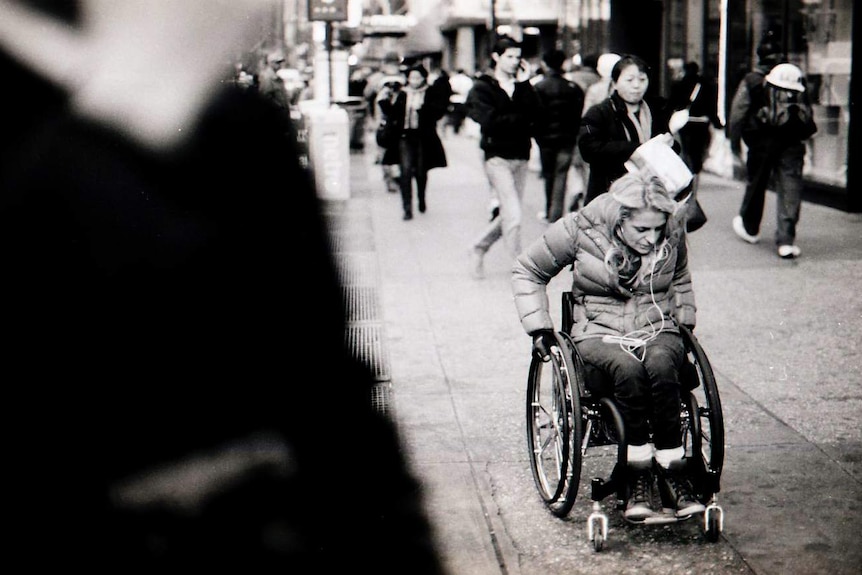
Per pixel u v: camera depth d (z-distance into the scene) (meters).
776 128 10.05
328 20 14.34
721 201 13.85
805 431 5.66
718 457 4.20
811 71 13.62
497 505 4.76
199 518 3.29
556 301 8.80
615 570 4.12
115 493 3.09
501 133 9.33
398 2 41.69
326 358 4.24
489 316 8.23
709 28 17.44
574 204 12.83
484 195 15.77
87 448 2.99
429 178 18.23
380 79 28.02
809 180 13.58
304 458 3.85
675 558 4.21
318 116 14.90
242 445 3.44
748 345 7.29
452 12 31.56
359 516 4.17
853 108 12.40
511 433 5.71
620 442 4.08
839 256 10.15
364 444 4.55
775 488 4.90
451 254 10.81
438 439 5.57
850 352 7.06
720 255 10.34
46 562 3.09
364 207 14.53
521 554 4.27
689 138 12.31
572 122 11.90
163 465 3.17
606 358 4.24
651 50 20.48
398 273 9.82
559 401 4.42
